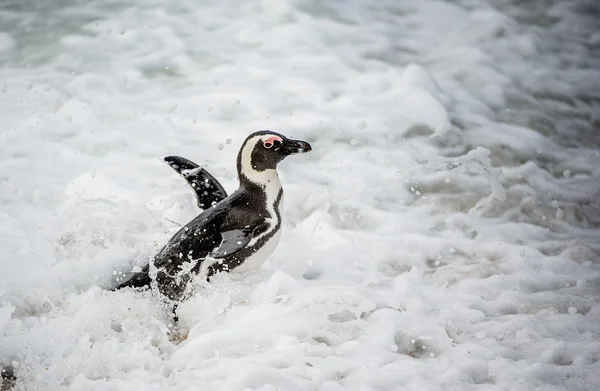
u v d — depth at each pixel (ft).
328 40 49.70
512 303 25.55
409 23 54.19
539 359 21.76
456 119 42.11
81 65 44.75
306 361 21.06
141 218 29.07
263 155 25.48
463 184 35.76
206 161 35.65
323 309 23.57
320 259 28.22
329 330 22.98
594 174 38.17
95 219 28.45
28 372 21.02
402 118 41.39
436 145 39.37
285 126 39.47
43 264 25.91
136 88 42.75
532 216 33.96
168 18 51.31
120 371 20.88
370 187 34.83
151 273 24.73
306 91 43.39
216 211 25.44
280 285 24.95
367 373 20.52
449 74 47.57
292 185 33.88
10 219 29.17
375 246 29.55
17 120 38.17
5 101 39.93
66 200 31.53
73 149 36.01
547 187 36.35
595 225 33.71
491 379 20.75
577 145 41.32
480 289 26.76
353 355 21.68
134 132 37.96
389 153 38.04
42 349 21.68
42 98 40.55
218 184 28.43
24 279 25.07
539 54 51.75
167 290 24.71
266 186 25.68
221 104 41.42
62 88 41.83
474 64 48.83
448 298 25.68
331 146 38.19
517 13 57.36
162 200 30.25
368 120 40.93
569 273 28.48
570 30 55.93
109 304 23.61
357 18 53.57
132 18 51.08
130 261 26.32
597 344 22.18
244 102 41.68
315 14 52.90
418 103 42.80
